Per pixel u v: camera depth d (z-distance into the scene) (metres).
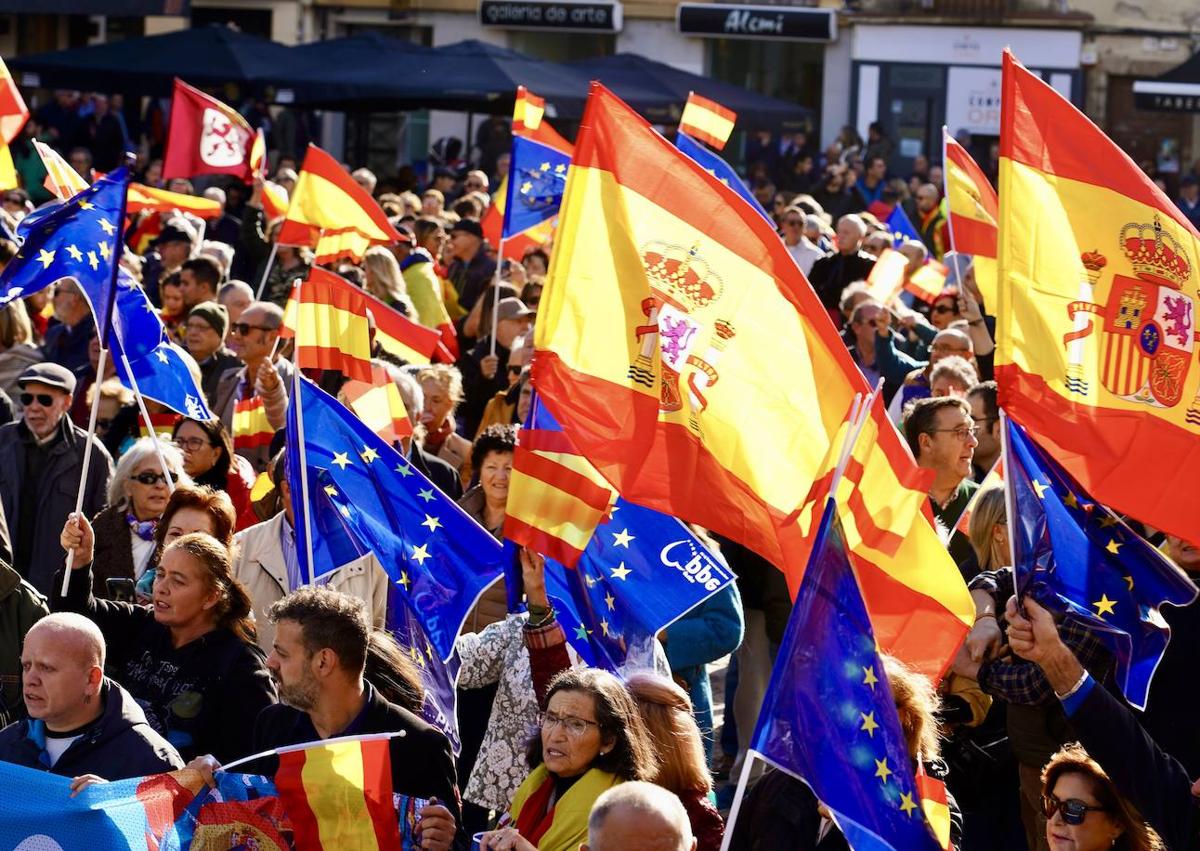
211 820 12.91
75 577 17.03
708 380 14.62
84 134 72.75
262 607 18.56
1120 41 89.75
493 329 32.44
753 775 22.83
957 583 14.24
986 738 17.25
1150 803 13.23
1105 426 14.59
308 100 61.78
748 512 14.64
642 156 14.62
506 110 65.31
